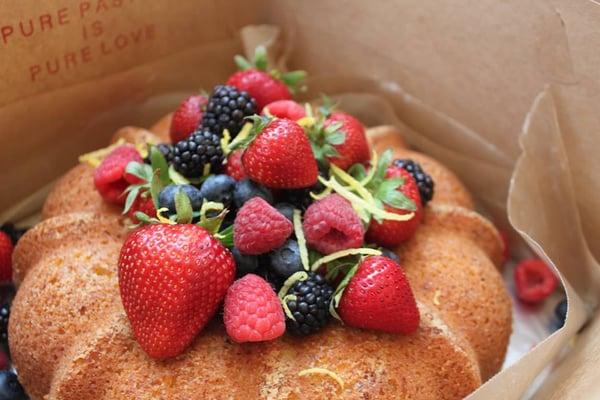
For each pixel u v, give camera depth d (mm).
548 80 398
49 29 406
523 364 335
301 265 328
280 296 325
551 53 391
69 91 431
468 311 365
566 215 411
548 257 380
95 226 370
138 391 322
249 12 482
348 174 366
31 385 357
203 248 310
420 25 437
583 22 375
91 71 435
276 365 329
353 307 323
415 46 445
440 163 465
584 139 395
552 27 386
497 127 433
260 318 306
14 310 361
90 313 345
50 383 347
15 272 387
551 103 399
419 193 378
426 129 466
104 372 329
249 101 370
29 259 376
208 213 337
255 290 311
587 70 382
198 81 484
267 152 331
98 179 366
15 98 413
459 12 419
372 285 320
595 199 403
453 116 450
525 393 369
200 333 332
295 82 416
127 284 314
